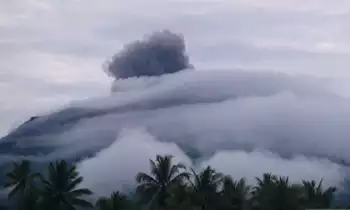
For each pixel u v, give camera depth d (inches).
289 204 3777.1
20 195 4210.1
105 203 3526.1
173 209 3467.0
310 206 3978.8
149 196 4222.4
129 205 3543.3
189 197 3540.8
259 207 3885.3
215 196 4069.9
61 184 4082.2
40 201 4025.6
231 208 4035.4
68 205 4082.2
